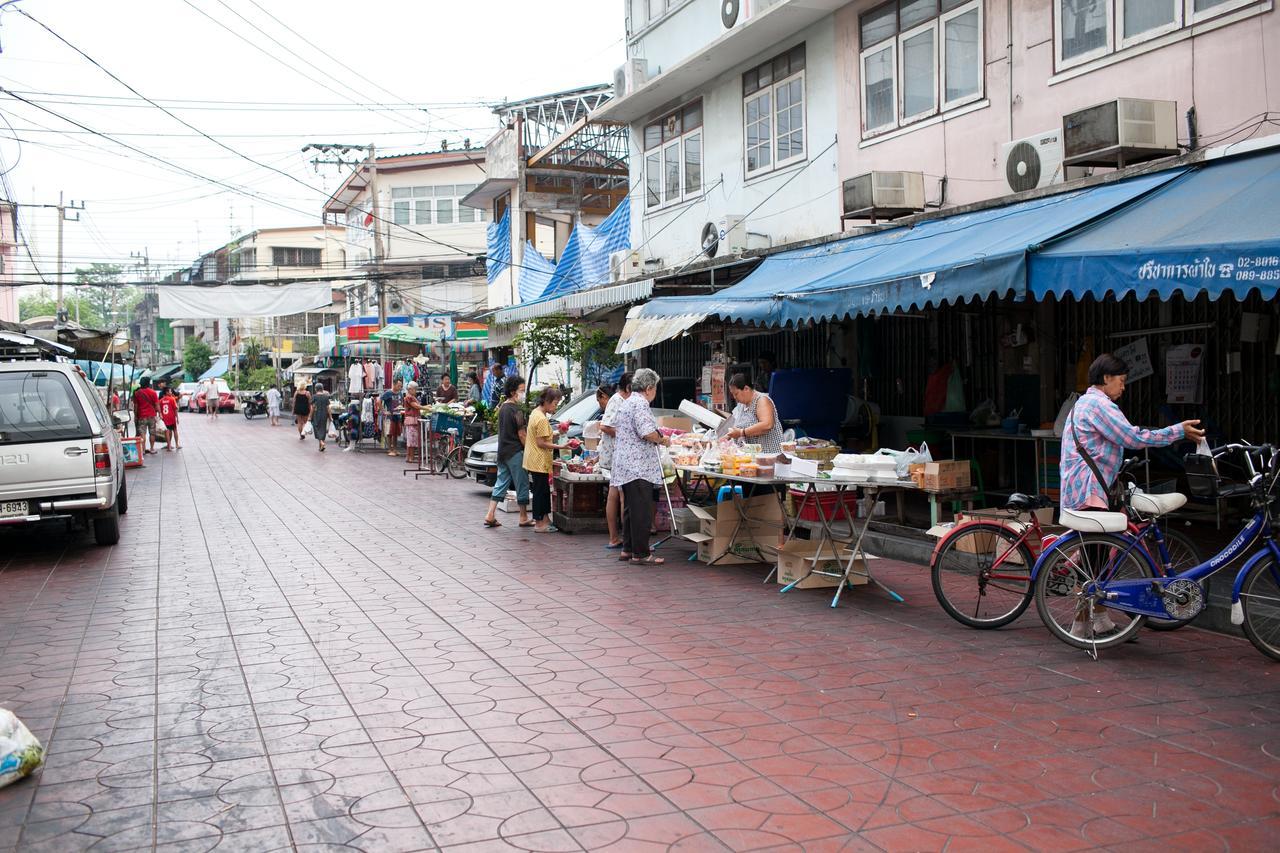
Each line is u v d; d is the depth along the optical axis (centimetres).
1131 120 834
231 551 1050
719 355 1486
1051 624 625
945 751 451
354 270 4191
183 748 469
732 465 841
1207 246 611
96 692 561
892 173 1124
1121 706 511
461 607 765
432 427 1930
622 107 1802
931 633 668
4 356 1197
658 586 838
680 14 1669
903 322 1296
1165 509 612
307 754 458
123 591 853
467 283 3722
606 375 1884
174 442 2706
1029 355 1103
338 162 2884
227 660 624
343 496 1566
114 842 371
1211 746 454
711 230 1600
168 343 7688
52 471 1027
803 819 382
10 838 375
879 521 1025
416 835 373
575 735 478
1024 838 365
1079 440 626
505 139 2641
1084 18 958
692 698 532
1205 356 927
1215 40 834
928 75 1164
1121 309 1007
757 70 1502
